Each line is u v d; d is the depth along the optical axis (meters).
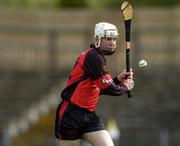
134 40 57.41
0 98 52.22
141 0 67.12
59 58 60.81
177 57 60.41
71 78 19.62
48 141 46.66
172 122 48.44
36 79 54.25
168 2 66.75
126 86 19.89
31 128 48.03
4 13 60.72
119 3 67.94
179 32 60.16
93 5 67.69
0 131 44.44
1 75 55.25
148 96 51.16
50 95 50.53
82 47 61.16
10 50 60.41
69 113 19.48
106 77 19.36
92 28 62.06
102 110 49.19
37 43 61.00
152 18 62.09
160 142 45.03
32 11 62.19
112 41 19.47
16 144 46.56
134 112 49.12
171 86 52.84
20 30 61.06
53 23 63.03
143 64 20.17
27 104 51.31
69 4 65.81
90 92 19.42
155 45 60.28
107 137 19.47
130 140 46.62
